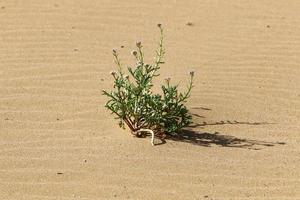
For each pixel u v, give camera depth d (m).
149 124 5.64
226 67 7.07
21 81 6.66
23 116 6.00
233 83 6.71
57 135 5.69
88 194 4.86
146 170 5.16
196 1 8.64
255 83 6.74
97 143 5.55
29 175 5.10
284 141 5.67
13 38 7.68
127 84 5.87
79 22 8.07
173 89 5.72
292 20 8.19
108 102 5.69
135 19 8.16
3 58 7.19
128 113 5.61
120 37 7.71
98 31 7.86
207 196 4.87
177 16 8.23
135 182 5.01
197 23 8.07
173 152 5.41
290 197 4.89
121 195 4.86
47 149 5.46
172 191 4.92
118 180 5.03
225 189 4.97
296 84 6.74
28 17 8.18
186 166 5.23
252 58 7.29
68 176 5.09
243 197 4.88
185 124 5.76
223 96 6.42
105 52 7.35
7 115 6.00
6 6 8.45
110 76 6.79
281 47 7.57
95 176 5.08
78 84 6.63
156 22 8.08
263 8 8.47
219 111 6.14
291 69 7.07
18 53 7.32
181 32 7.85
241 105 6.27
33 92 6.45
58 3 8.55
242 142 5.63
